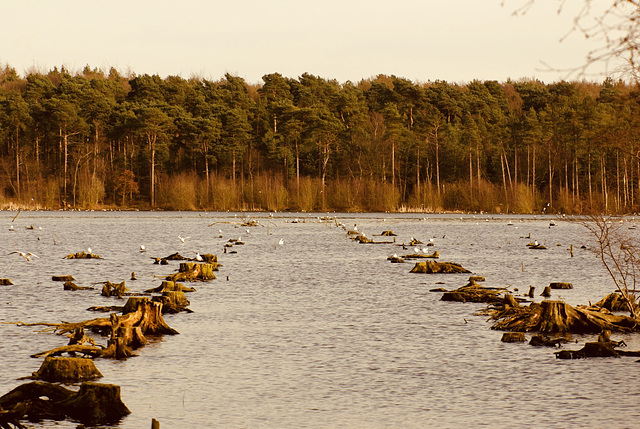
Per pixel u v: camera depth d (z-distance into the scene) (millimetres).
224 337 35844
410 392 26797
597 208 46562
